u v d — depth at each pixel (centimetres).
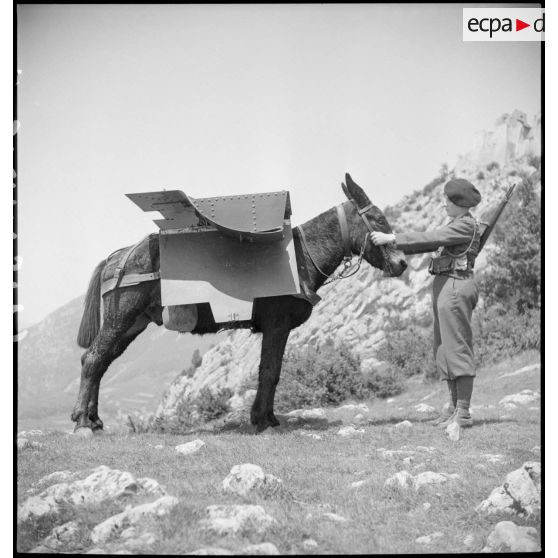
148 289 767
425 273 1638
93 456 650
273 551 449
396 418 847
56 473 591
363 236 757
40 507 521
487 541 479
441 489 553
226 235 728
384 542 476
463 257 736
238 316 720
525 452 646
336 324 1641
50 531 504
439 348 750
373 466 614
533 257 1331
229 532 466
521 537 474
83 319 802
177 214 720
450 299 730
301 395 1054
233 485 535
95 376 782
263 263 730
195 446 666
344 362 1102
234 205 720
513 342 1166
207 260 730
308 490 555
